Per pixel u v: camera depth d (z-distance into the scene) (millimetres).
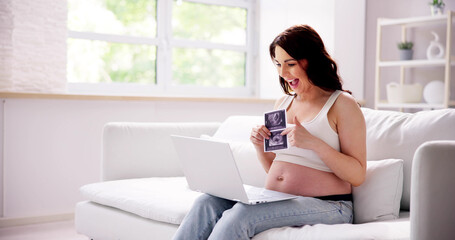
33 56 3529
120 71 4055
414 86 3895
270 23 4516
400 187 1884
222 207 1779
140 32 4133
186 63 4352
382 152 2016
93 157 3574
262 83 4562
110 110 3607
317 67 1839
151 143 2811
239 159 2486
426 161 1394
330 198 1791
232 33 4566
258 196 1713
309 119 1849
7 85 3400
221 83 4535
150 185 2480
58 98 3357
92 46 3918
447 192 1399
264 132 1844
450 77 3936
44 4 3555
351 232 1514
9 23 3404
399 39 4301
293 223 1688
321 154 1730
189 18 4344
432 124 1919
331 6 4266
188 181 1936
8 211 3299
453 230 1409
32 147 3357
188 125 2953
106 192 2430
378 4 4438
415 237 1413
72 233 3145
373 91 4480
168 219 2018
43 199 3414
